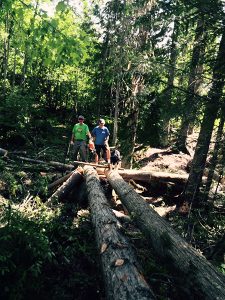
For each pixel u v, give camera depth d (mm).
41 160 12961
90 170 9648
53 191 9164
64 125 20516
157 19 6898
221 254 6656
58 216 7055
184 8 6285
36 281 4484
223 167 6660
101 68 17875
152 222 5508
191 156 16172
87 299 4703
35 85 20969
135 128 13125
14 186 8281
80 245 5906
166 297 4867
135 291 3203
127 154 13242
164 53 7785
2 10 4379
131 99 13375
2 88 20047
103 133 11453
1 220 4973
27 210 6492
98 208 6262
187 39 7457
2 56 22297
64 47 4395
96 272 5281
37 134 16375
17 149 14070
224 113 5926
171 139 17375
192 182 9430
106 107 20062
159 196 10555
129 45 13680
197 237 7914
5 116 14648
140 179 10844
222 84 6359
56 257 5379
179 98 6332
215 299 3168
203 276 3594
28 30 4379
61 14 4332
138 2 9969
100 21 16797
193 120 6137
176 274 4148
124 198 7539
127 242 4562
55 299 4535
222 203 9938
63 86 22281
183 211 9359
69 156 14141
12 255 4359
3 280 4191
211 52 6820
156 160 14812
